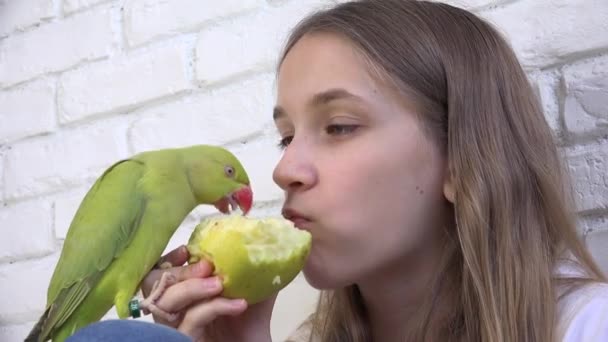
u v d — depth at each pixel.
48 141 1.47
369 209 0.82
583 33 1.02
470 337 0.85
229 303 0.75
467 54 0.93
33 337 0.99
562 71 1.03
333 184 0.82
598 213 0.99
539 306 0.85
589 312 0.81
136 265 0.99
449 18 0.96
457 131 0.89
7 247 1.47
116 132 1.40
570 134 1.02
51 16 1.52
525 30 1.07
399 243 0.84
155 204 1.02
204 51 1.33
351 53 0.87
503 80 0.95
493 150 0.91
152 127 1.36
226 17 1.32
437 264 0.88
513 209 0.90
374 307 0.96
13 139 1.51
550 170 0.94
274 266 0.73
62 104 1.47
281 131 0.92
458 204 0.87
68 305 0.98
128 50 1.41
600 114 1.00
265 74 1.26
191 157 1.12
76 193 1.42
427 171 0.87
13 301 1.45
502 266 0.87
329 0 1.21
